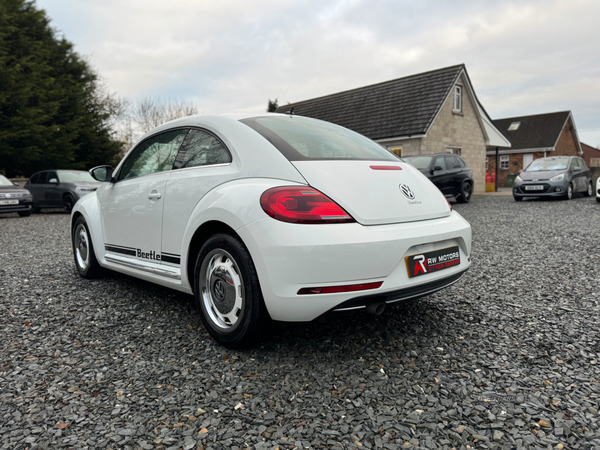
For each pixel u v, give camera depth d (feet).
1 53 67.56
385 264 7.61
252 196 7.85
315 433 6.05
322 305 7.39
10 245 23.38
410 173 9.56
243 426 6.23
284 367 7.98
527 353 8.43
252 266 7.90
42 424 6.32
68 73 86.07
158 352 8.75
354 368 7.90
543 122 127.13
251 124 9.39
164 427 6.23
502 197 55.93
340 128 11.14
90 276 14.58
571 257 16.87
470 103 69.51
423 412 6.50
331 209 7.52
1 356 8.67
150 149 11.69
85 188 44.19
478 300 11.76
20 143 68.23
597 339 9.03
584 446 5.65
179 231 9.68
